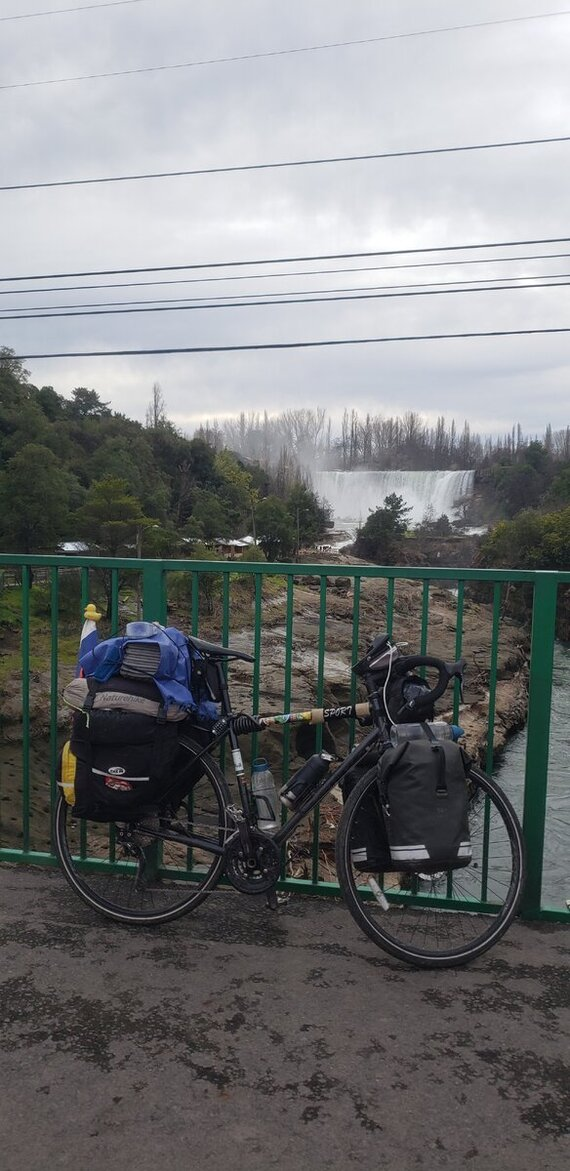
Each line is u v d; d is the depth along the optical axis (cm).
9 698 1959
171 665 269
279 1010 236
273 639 2375
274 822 285
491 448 19838
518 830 274
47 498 4822
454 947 272
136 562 322
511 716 2230
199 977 254
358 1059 214
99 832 477
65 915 295
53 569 333
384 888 306
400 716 268
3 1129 186
